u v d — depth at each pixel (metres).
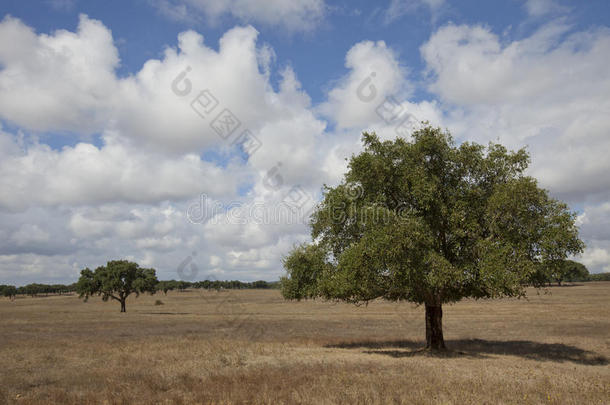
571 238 21.78
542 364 21.16
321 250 28.81
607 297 101.12
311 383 14.88
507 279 20.56
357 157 24.75
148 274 90.12
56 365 21.11
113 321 59.66
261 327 48.75
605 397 12.95
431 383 14.85
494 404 11.92
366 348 28.98
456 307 80.62
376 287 23.72
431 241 21.78
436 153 24.50
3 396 14.27
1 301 181.38
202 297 171.00
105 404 12.95
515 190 21.78
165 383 15.68
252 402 12.45
